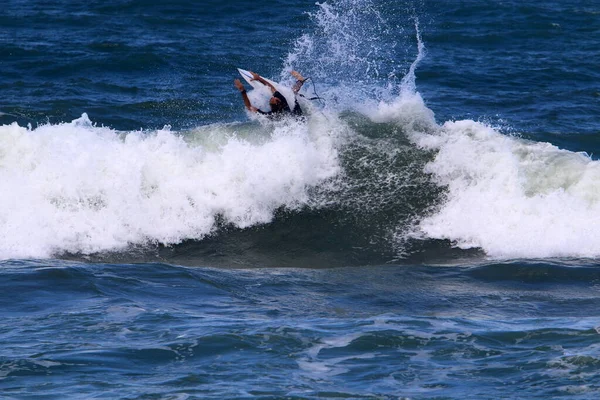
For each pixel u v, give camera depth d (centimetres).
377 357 3347
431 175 5153
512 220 4903
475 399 2992
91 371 3181
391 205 5056
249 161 5112
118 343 3441
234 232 4959
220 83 8056
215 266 4634
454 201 5038
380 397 3008
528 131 6925
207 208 5016
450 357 3350
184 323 3678
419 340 3525
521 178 5031
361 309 3953
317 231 4941
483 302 4078
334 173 5172
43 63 8506
